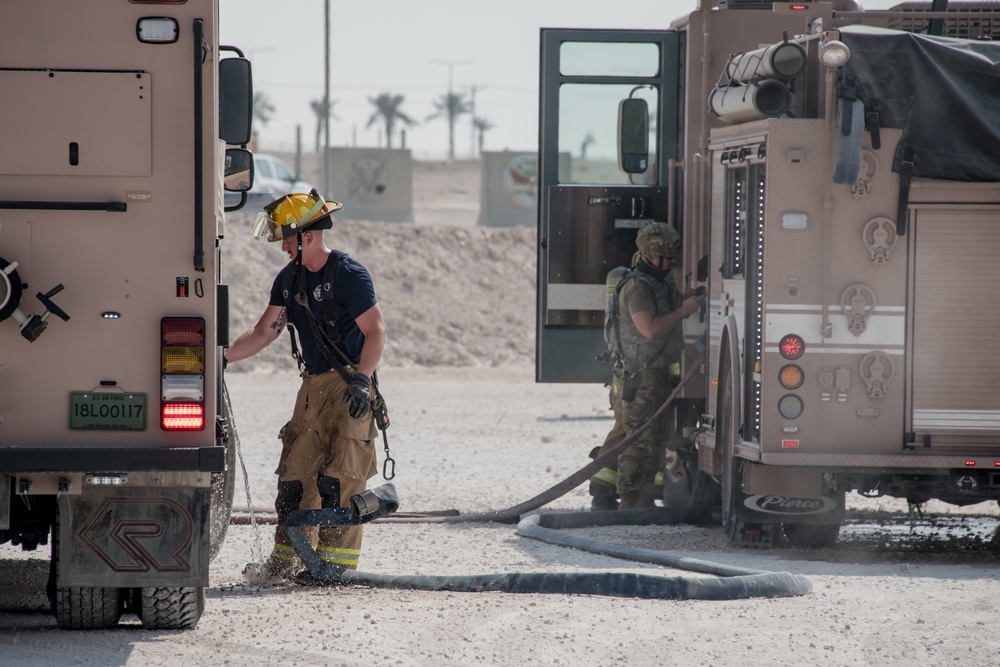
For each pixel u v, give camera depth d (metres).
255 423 65.88
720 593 26.59
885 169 31.48
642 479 38.81
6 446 21.41
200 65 21.45
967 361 31.81
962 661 21.89
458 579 27.52
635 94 41.47
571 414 73.69
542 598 26.61
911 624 24.42
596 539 35.25
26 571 29.48
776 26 38.97
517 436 62.41
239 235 124.81
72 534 22.08
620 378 39.03
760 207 32.88
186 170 21.62
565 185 40.94
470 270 127.38
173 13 21.48
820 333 31.62
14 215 21.39
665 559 30.39
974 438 31.83
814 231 31.53
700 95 39.00
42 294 21.39
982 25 35.78
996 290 31.80
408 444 58.28
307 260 27.97
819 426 31.70
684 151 39.22
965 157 31.39
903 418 31.77
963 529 37.94
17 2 21.27
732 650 22.36
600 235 41.00
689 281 38.66
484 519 37.72
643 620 24.58
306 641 22.72
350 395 27.03
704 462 36.62
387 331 114.69
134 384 21.67
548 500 37.97
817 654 22.19
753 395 32.56
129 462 21.41
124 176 21.53
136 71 21.48
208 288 21.70
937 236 31.70
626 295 38.16
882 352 31.67
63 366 21.56
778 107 32.12
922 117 31.38
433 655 21.81
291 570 28.48
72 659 21.22
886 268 31.61
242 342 28.59
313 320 27.78
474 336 116.12
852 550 33.94
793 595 27.03
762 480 32.44
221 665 21.03
